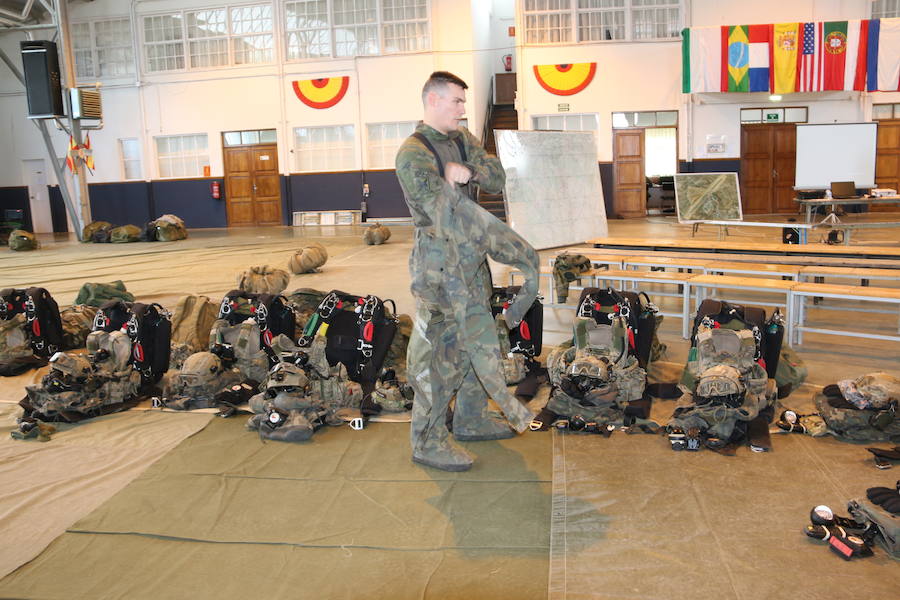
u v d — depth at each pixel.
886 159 14.97
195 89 17.19
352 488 2.94
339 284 7.95
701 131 15.28
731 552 2.38
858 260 5.71
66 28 14.91
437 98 2.84
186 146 17.66
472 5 15.84
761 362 3.43
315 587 2.26
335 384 3.79
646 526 2.56
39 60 14.23
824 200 10.16
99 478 3.11
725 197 9.90
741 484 2.86
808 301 6.45
